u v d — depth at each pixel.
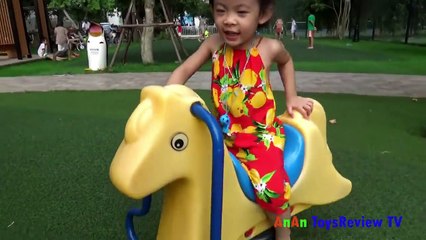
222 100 2.03
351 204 3.13
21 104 6.86
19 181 3.57
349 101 6.62
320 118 2.41
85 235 2.72
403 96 7.00
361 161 3.97
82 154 4.23
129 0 17.08
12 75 10.75
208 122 1.67
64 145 4.54
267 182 1.99
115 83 8.91
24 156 4.19
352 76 9.34
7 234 2.74
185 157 1.74
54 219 2.93
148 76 9.86
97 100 7.07
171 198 1.89
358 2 21.48
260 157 2.02
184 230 1.86
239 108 2.00
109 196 3.28
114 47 20.00
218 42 2.06
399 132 4.93
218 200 1.70
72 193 3.34
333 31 29.22
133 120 1.67
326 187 2.38
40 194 3.32
